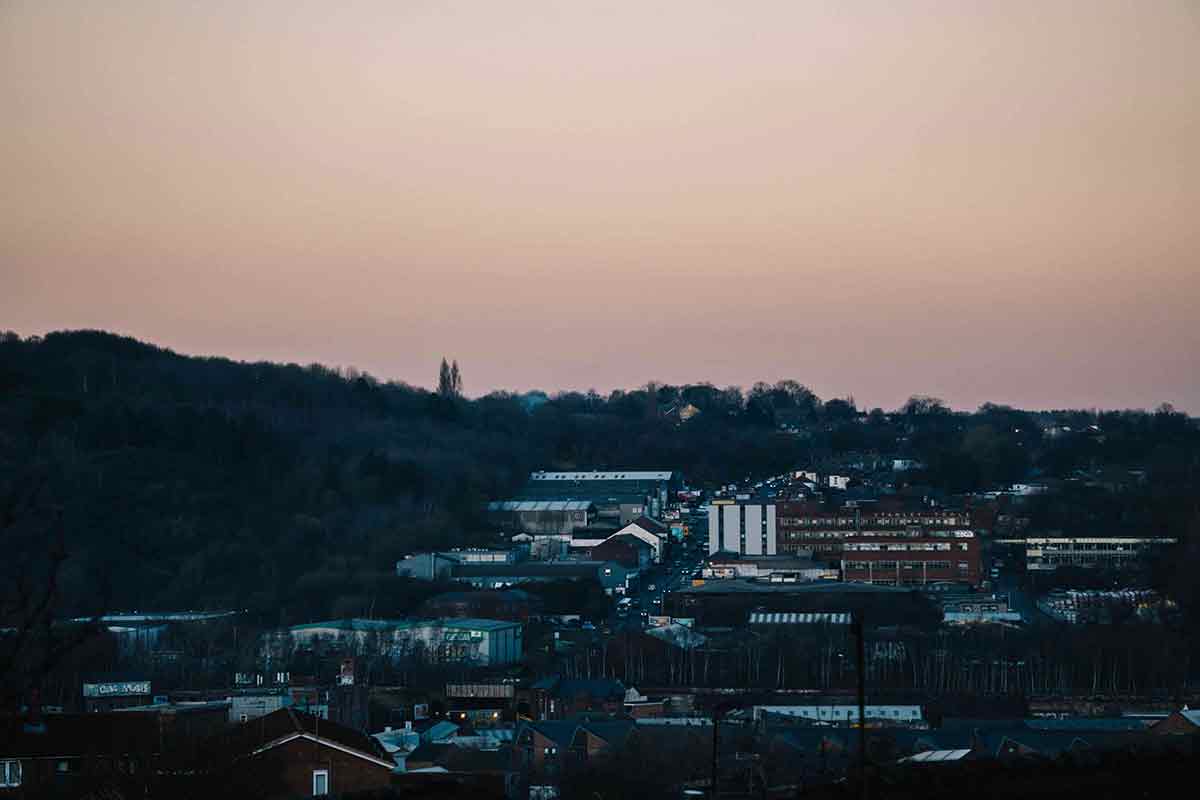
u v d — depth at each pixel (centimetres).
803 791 10319
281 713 12062
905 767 10544
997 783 9694
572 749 16338
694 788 14288
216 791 10556
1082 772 9975
